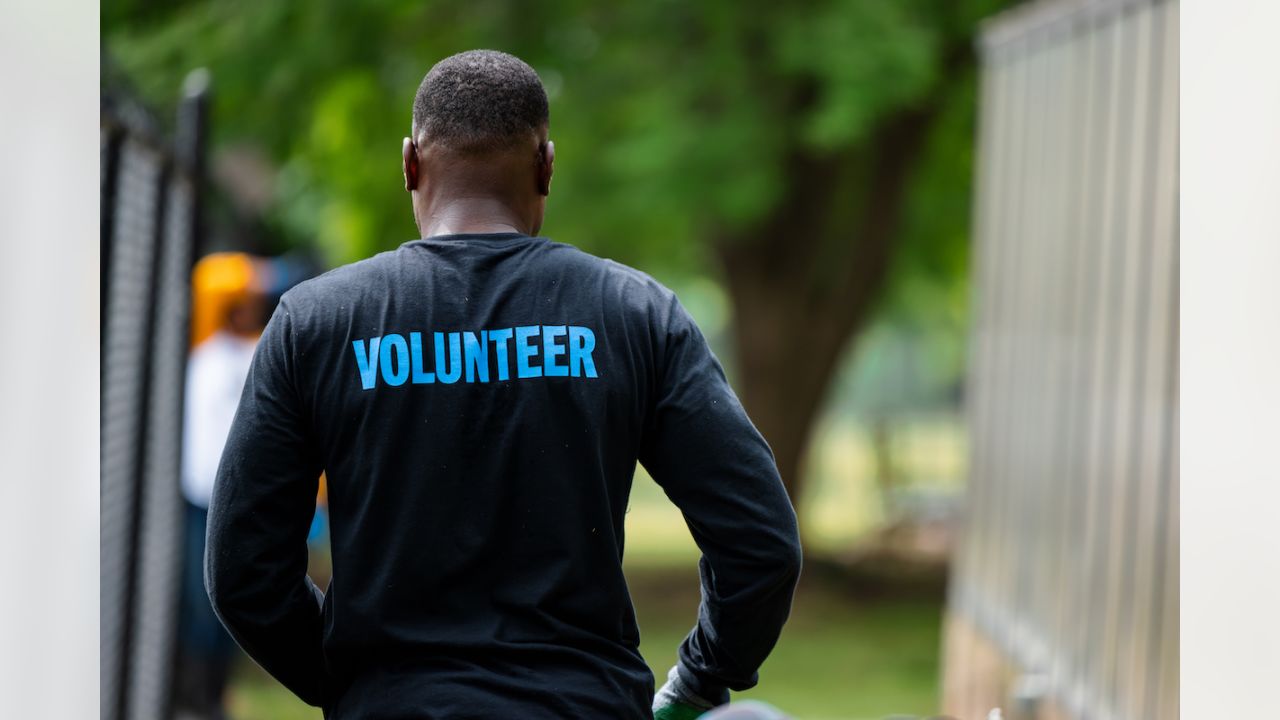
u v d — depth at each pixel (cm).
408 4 2838
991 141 1739
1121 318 1263
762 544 542
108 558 1059
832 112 2895
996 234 1705
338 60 2862
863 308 3809
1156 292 1177
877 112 2992
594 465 542
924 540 4678
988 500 1681
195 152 1327
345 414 541
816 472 7275
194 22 2725
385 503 538
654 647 3011
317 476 559
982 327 1745
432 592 534
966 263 4359
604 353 550
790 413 3856
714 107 3092
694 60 3073
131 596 1145
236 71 2800
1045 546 1447
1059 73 1476
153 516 1280
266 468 541
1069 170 1423
